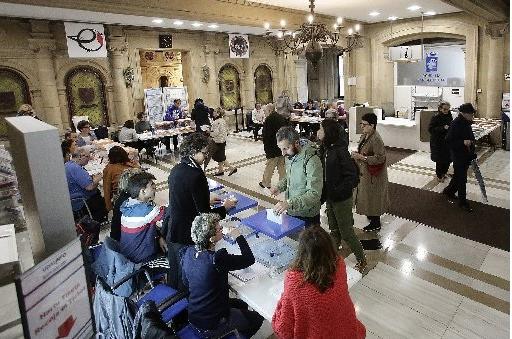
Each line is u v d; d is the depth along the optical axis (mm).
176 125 12195
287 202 3355
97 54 11211
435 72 13773
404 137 10750
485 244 4875
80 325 2332
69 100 11609
